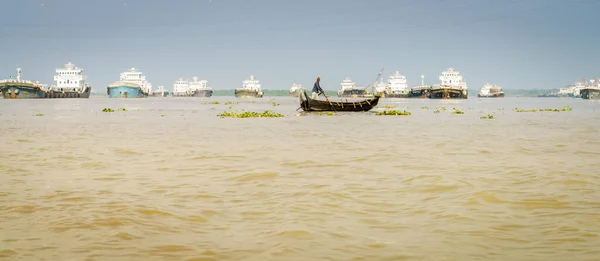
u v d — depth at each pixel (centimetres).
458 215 941
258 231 841
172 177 1359
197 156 1791
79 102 11625
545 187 1198
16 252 727
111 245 763
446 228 858
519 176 1359
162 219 916
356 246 764
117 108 7425
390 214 954
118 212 959
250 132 2909
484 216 934
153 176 1374
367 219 918
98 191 1162
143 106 8881
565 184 1236
